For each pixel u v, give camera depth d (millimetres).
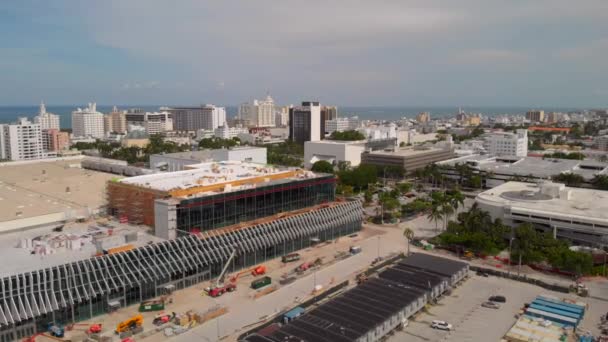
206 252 141250
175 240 136500
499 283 144750
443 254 172375
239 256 152875
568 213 182125
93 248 132250
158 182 171625
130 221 162375
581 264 146000
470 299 132750
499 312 123750
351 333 105125
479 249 169125
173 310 123375
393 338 110438
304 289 138500
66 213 163000
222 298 131750
